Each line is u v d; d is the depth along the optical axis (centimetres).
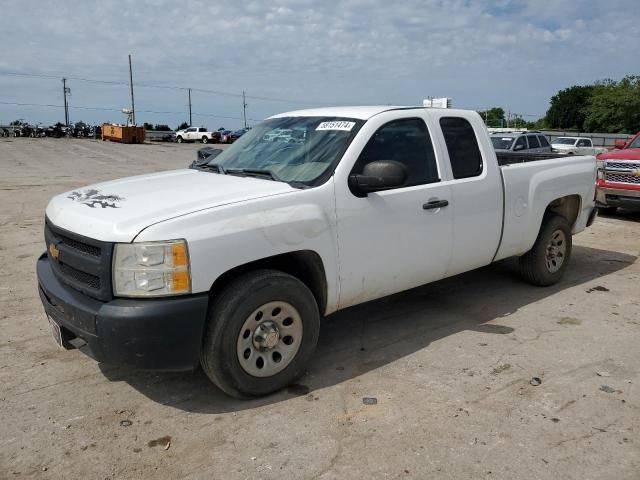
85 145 4494
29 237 829
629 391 366
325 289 381
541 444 307
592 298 554
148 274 306
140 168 2512
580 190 597
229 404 352
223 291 334
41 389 370
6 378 385
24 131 5666
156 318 303
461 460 293
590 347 436
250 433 319
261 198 347
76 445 308
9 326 477
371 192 395
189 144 5300
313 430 321
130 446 308
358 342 446
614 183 991
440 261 451
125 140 4984
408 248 422
